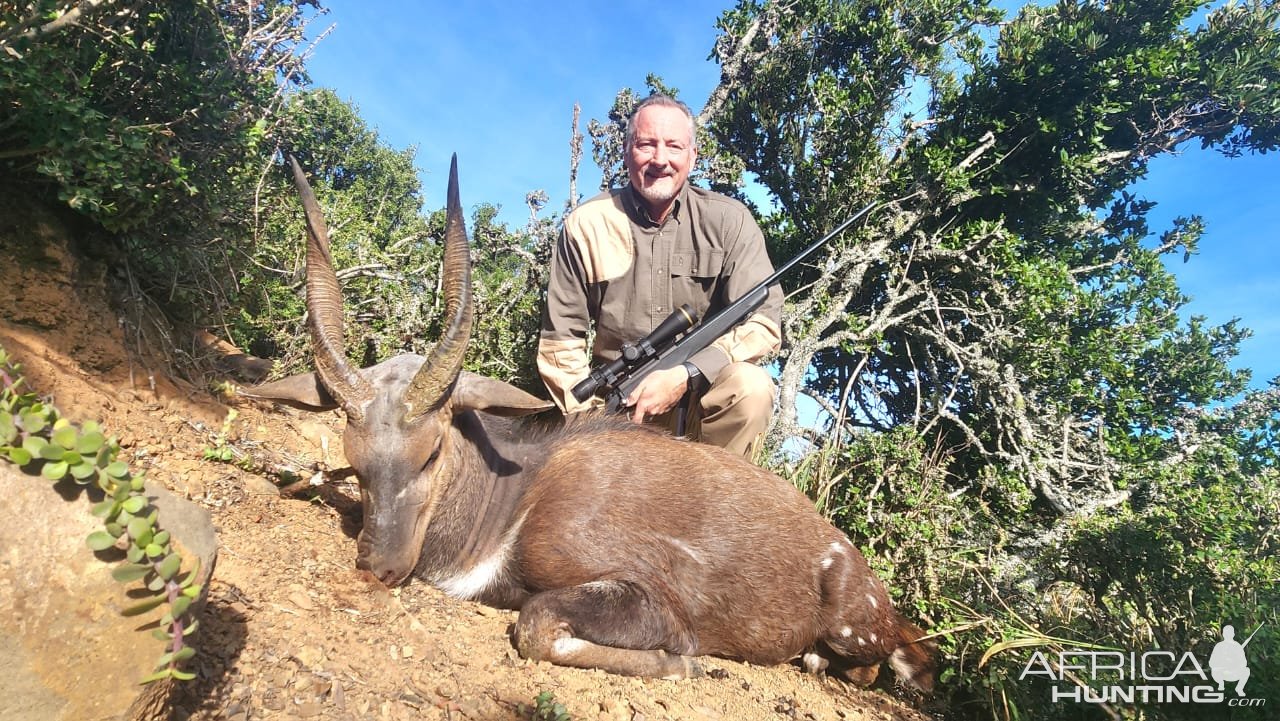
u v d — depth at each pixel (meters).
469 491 3.48
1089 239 10.50
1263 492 5.49
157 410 3.96
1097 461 7.87
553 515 3.41
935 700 4.16
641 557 3.42
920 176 9.05
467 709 2.47
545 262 7.87
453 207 3.11
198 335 4.98
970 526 5.94
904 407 10.27
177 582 1.75
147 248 4.26
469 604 3.38
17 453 1.65
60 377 3.53
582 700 2.78
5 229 3.64
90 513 1.70
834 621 3.87
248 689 2.18
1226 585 4.47
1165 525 4.84
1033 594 5.13
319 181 9.38
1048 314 8.54
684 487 3.68
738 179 9.25
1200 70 9.73
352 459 3.12
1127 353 8.70
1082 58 9.02
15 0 3.21
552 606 3.06
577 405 4.72
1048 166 9.84
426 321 6.99
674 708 2.96
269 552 3.06
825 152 9.38
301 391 3.30
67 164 3.41
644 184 4.68
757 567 3.71
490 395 3.33
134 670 1.67
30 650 1.58
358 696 2.32
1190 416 8.64
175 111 3.99
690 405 4.74
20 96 3.28
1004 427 8.02
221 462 3.77
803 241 9.62
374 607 2.92
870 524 5.27
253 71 4.73
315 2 5.33
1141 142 10.33
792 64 9.95
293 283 6.04
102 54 3.72
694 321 4.84
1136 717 3.66
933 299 8.84
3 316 3.52
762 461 5.61
